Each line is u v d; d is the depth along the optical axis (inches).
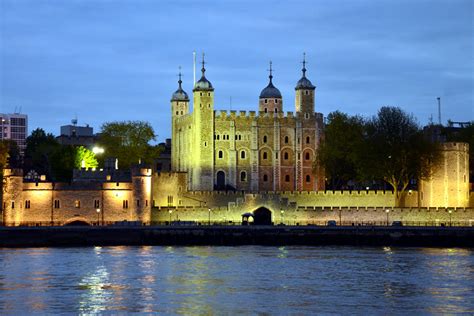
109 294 4685.0
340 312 4247.0
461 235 7258.9
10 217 7834.6
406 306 4384.8
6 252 6619.1
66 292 4741.6
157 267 5689.0
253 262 5974.4
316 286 4931.1
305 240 7357.3
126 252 6628.9
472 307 4367.6
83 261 5989.2
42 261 5979.3
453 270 5556.1
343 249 6968.5
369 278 5221.5
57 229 7209.6
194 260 6077.8
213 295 4660.4
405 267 5698.8
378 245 7308.1
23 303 4448.8
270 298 4581.7
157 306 4382.4
